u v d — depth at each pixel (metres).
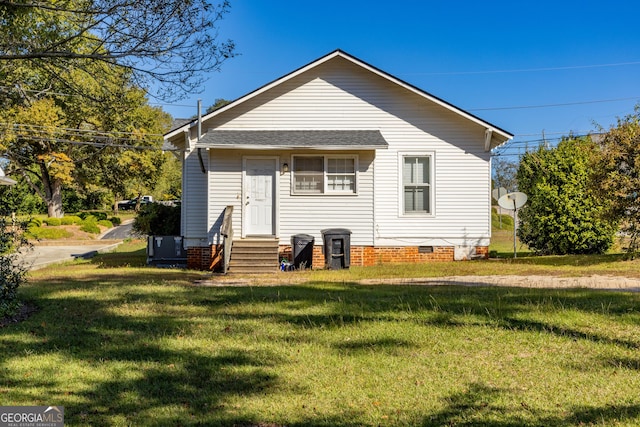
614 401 4.61
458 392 4.88
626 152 13.82
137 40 9.12
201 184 16.83
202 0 9.20
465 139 16.81
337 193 15.95
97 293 9.67
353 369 5.53
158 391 4.97
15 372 5.39
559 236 17.48
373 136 16.11
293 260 15.29
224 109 16.66
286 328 7.13
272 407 4.59
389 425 4.21
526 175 18.94
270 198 15.99
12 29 9.77
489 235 16.73
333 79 16.89
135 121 37.00
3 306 7.69
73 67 10.66
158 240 16.98
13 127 32.75
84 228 38.00
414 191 16.94
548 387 4.98
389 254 16.78
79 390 4.96
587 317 7.50
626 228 14.66
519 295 9.16
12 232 8.62
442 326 7.12
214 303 8.80
